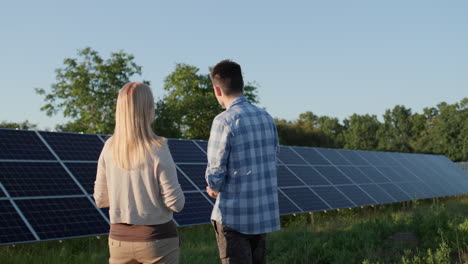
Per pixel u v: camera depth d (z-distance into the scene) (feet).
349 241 31.09
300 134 226.38
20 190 30.89
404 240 31.83
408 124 347.97
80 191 34.04
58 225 29.71
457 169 109.91
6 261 27.76
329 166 64.90
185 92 166.71
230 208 13.28
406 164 89.51
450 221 33.27
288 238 34.99
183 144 48.44
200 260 27.48
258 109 14.06
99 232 30.96
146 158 11.10
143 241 11.12
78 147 39.22
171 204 11.18
